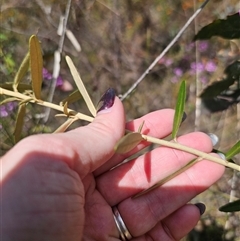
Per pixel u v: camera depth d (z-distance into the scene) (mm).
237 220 261
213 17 325
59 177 110
